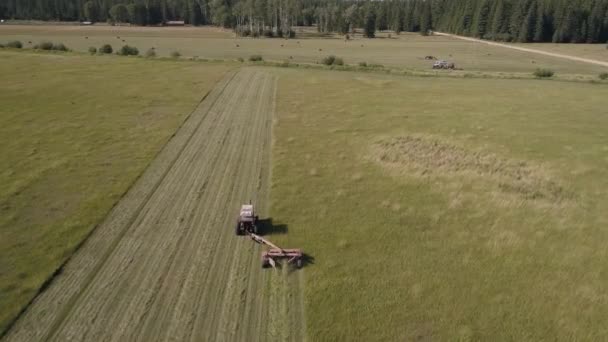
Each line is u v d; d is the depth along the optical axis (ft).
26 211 67.05
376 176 85.25
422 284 52.11
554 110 144.66
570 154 102.06
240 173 85.76
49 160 88.02
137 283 51.67
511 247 60.70
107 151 94.84
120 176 81.82
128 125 114.01
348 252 58.90
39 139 100.37
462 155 98.73
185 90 158.71
